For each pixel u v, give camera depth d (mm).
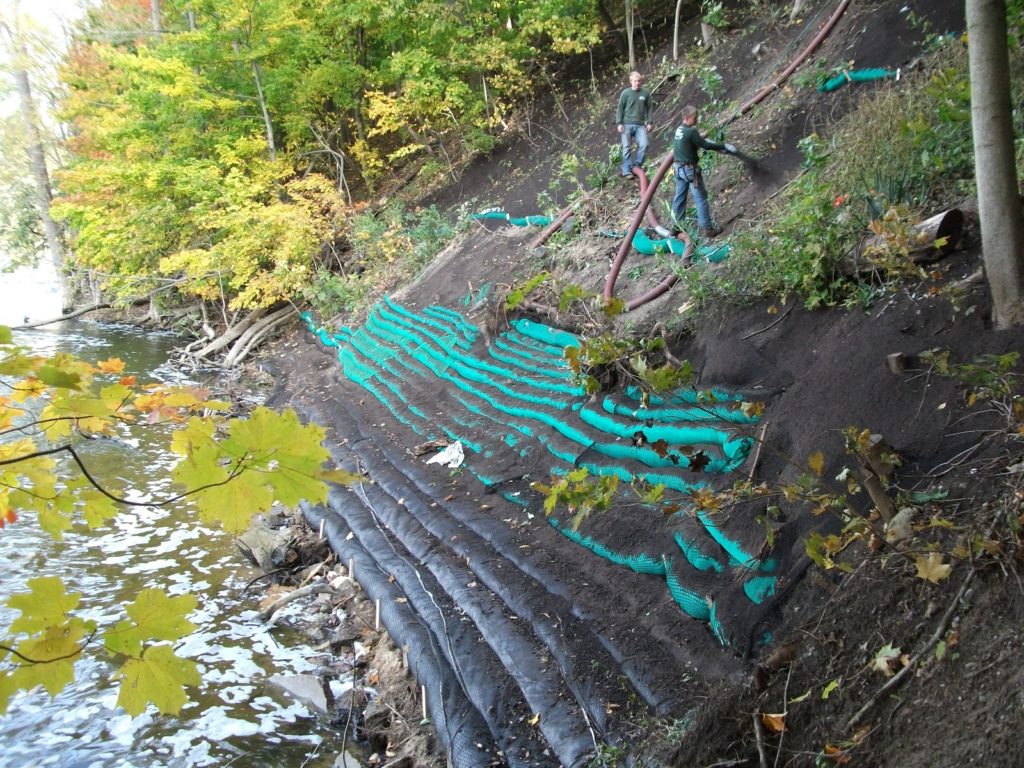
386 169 19734
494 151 15875
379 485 8000
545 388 7824
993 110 4047
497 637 4984
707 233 7715
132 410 2018
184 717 5258
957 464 3678
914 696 2816
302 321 16672
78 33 23625
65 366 1875
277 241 16141
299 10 17719
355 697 5367
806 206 5855
